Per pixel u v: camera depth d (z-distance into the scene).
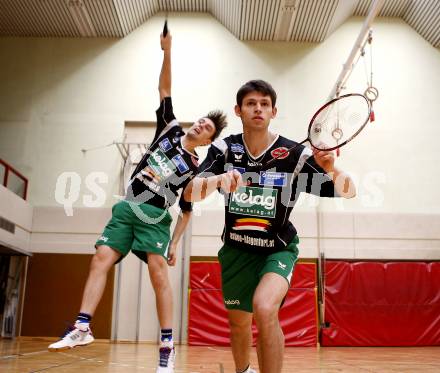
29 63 10.77
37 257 9.80
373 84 10.51
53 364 3.98
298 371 4.02
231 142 2.55
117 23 10.43
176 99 10.47
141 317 9.47
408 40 10.82
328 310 9.18
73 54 10.80
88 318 2.54
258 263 2.49
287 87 10.49
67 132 10.39
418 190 10.00
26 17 10.34
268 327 2.05
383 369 4.31
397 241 9.76
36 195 10.11
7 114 10.51
